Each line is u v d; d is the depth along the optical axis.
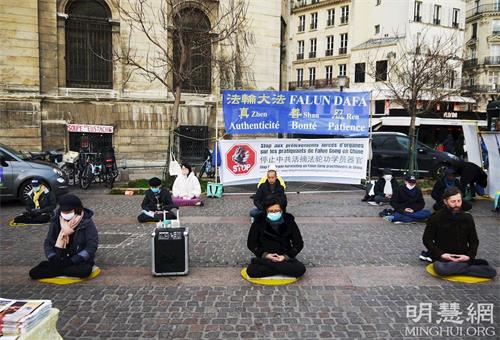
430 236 6.21
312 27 56.28
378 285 5.78
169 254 6.05
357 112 13.31
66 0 18.41
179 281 5.91
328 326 4.62
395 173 16.09
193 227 9.09
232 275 6.14
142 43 19.31
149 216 9.48
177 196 11.55
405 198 9.69
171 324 4.67
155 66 17.88
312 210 10.95
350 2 50.72
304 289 5.63
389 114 33.03
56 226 6.04
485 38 50.94
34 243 7.92
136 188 13.82
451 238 6.11
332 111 13.17
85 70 19.08
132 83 19.48
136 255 7.13
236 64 20.64
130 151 19.61
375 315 4.89
